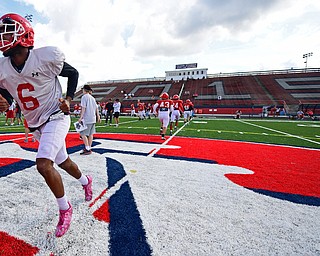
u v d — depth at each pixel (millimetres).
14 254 1454
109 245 1565
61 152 1920
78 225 1819
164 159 4180
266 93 36219
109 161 3943
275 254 1494
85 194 2271
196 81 48375
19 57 1601
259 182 2947
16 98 1767
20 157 4062
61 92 1974
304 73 42156
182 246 1563
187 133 8773
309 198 2441
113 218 1935
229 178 3100
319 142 6617
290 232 1768
